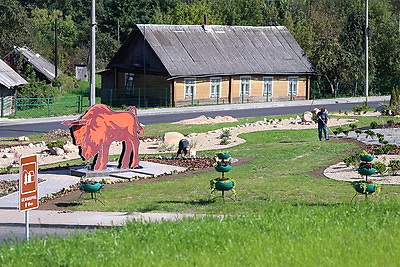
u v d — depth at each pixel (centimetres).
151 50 7294
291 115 5759
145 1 11688
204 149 3862
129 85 7662
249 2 10556
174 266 1312
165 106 7094
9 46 8944
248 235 1547
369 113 5803
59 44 11200
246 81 7631
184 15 9725
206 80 7325
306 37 9156
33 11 12175
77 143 2870
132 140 3009
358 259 1334
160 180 2809
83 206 2309
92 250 1459
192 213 2084
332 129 4572
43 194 2570
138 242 1523
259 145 3925
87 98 8125
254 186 2509
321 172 2845
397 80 8600
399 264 1303
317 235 1531
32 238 1681
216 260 1345
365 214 1795
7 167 3344
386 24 9056
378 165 2662
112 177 2933
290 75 7931
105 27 11725
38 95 7269
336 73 8262
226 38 7894
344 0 10988
